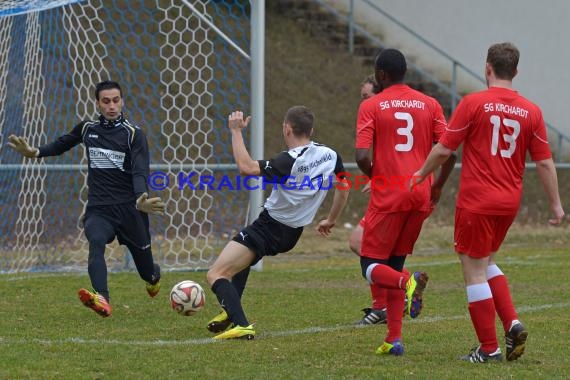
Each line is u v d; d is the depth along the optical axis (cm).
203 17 3172
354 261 3491
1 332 1938
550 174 1650
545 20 5556
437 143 1736
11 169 3095
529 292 2594
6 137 3359
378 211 1745
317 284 2780
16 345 1773
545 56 5569
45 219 3675
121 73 4478
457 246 1658
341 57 5953
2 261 3259
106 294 2030
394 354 1702
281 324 2077
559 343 1831
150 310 2262
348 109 5459
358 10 6275
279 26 6125
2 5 2892
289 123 1856
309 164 1842
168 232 3850
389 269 1688
